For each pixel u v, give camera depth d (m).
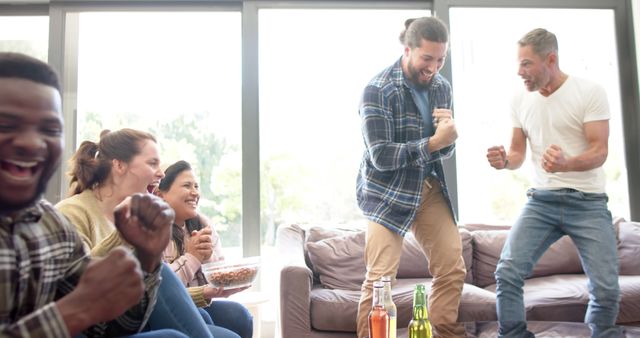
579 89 1.77
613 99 3.18
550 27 3.20
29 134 0.67
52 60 3.02
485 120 3.10
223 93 3.10
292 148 3.09
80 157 1.40
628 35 3.18
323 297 2.25
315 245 2.64
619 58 3.17
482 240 2.78
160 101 3.07
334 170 3.10
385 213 1.74
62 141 0.72
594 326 1.52
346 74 3.13
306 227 2.86
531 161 1.91
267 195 3.07
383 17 3.17
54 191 2.95
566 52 3.19
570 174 1.77
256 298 2.42
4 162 0.66
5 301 0.69
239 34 3.14
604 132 1.73
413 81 1.80
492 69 3.13
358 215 3.09
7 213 0.70
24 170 0.68
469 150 3.09
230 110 3.09
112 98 3.06
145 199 0.82
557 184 1.78
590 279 1.71
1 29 3.14
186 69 3.10
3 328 0.61
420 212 1.82
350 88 3.13
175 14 3.13
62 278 0.81
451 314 1.75
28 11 3.12
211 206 3.04
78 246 0.84
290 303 2.17
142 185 1.42
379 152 1.70
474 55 3.13
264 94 3.10
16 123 0.66
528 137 1.92
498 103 3.11
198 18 3.14
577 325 1.53
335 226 2.86
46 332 0.62
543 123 1.83
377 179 1.78
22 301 0.72
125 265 0.68
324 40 3.14
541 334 1.43
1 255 0.69
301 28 3.14
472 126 3.10
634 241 2.61
